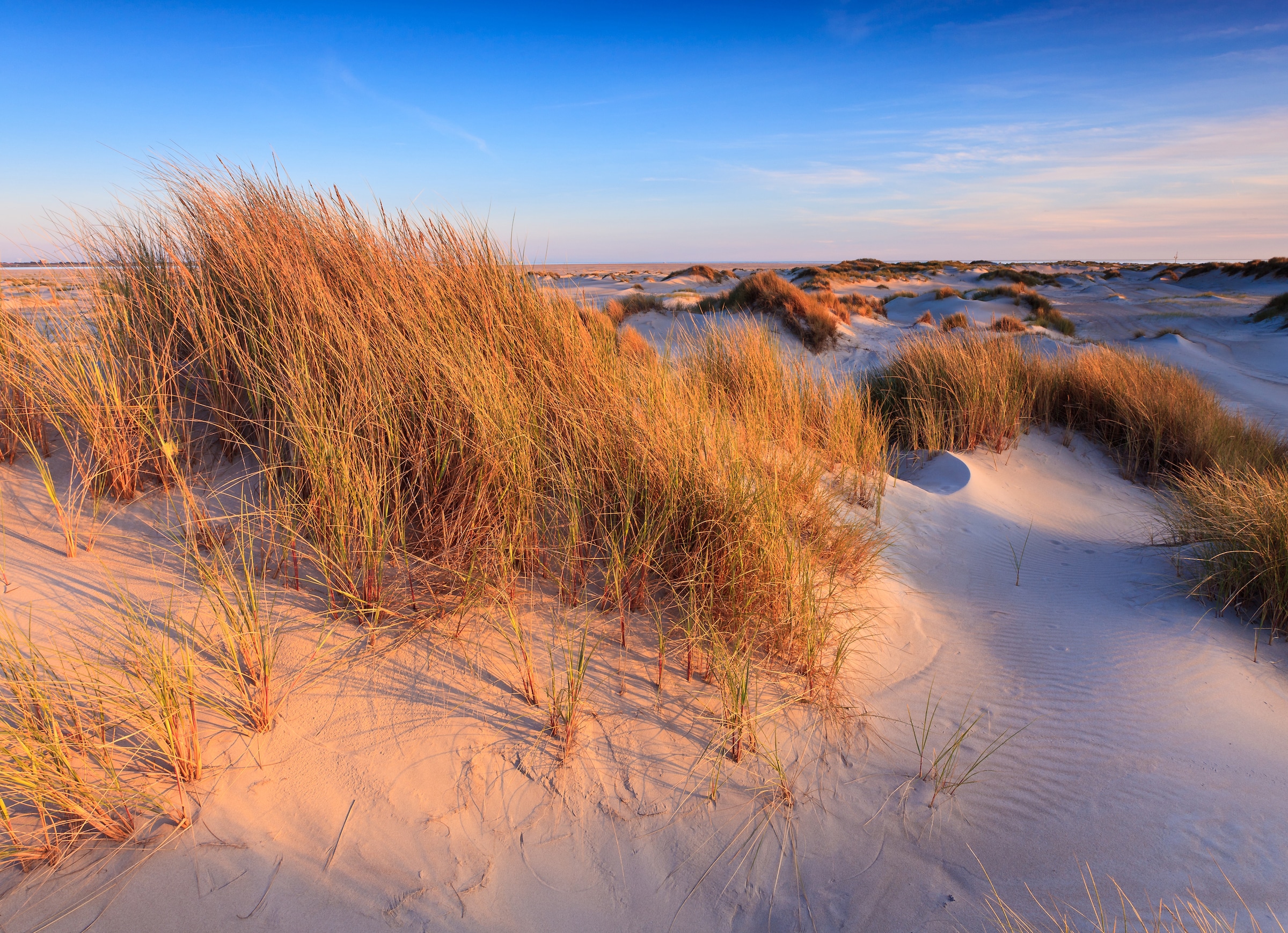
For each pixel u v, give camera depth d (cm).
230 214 375
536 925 180
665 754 229
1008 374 763
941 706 282
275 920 167
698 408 363
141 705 194
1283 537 354
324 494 268
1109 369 809
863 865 207
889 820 222
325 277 364
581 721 233
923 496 534
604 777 218
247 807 189
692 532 294
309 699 221
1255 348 2012
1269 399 1312
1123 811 234
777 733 246
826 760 240
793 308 1480
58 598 232
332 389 311
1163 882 208
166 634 222
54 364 309
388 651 244
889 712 272
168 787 188
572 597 287
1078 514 578
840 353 1434
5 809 167
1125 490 655
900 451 689
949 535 484
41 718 188
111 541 269
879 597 361
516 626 236
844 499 468
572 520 285
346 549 259
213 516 289
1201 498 466
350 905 173
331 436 279
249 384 325
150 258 376
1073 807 234
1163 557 457
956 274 4762
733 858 204
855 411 558
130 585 246
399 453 298
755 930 188
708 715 247
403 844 188
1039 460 682
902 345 920
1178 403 738
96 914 160
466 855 190
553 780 213
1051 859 214
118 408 294
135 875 169
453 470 298
